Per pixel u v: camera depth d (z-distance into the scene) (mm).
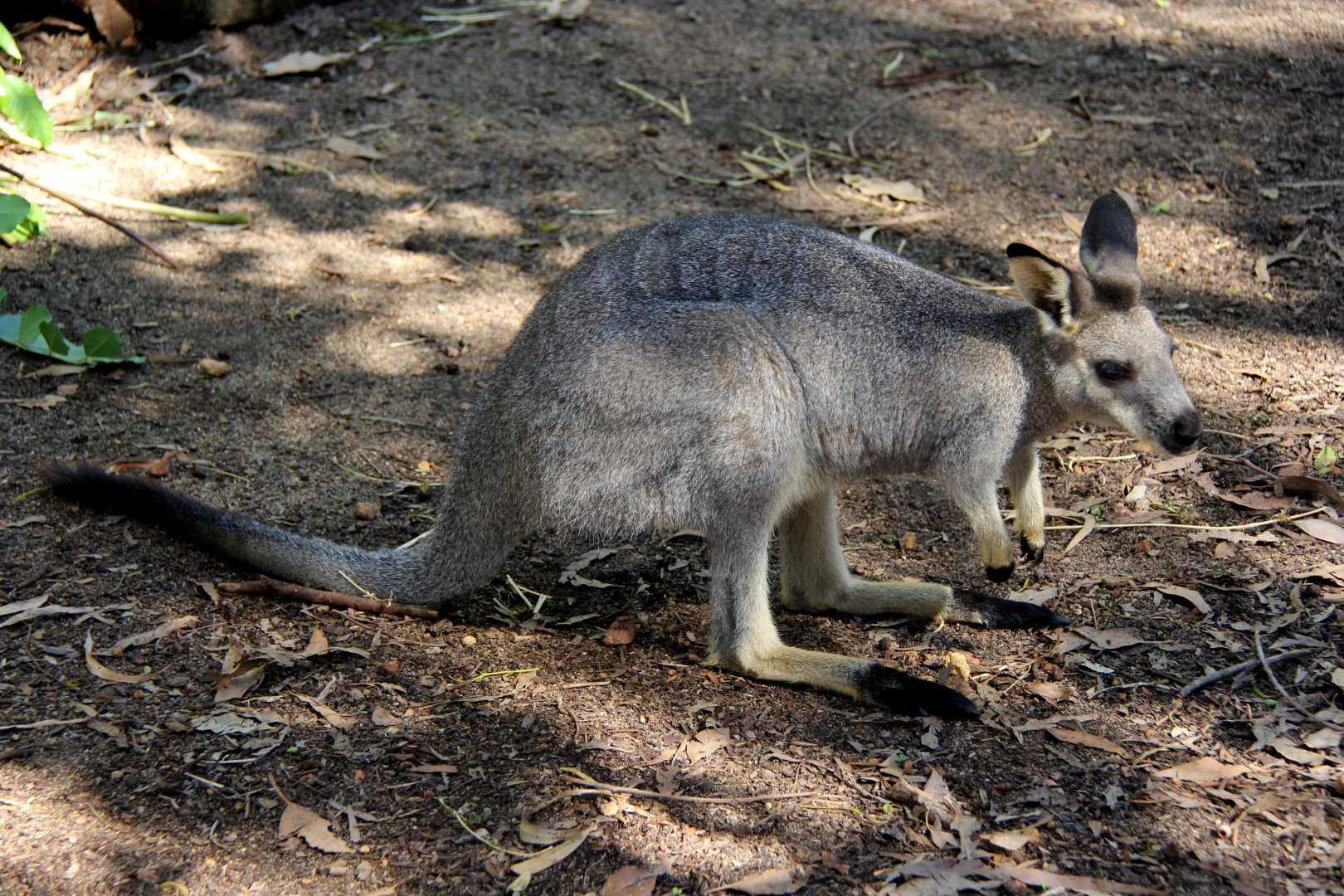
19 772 3867
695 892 3518
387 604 4750
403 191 7582
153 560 4914
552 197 7531
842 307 4555
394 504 5461
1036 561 4996
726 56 8938
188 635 4531
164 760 3953
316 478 5551
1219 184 7594
